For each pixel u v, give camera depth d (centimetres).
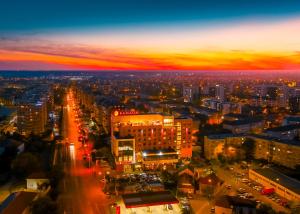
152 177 16862
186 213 12812
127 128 18975
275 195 14612
